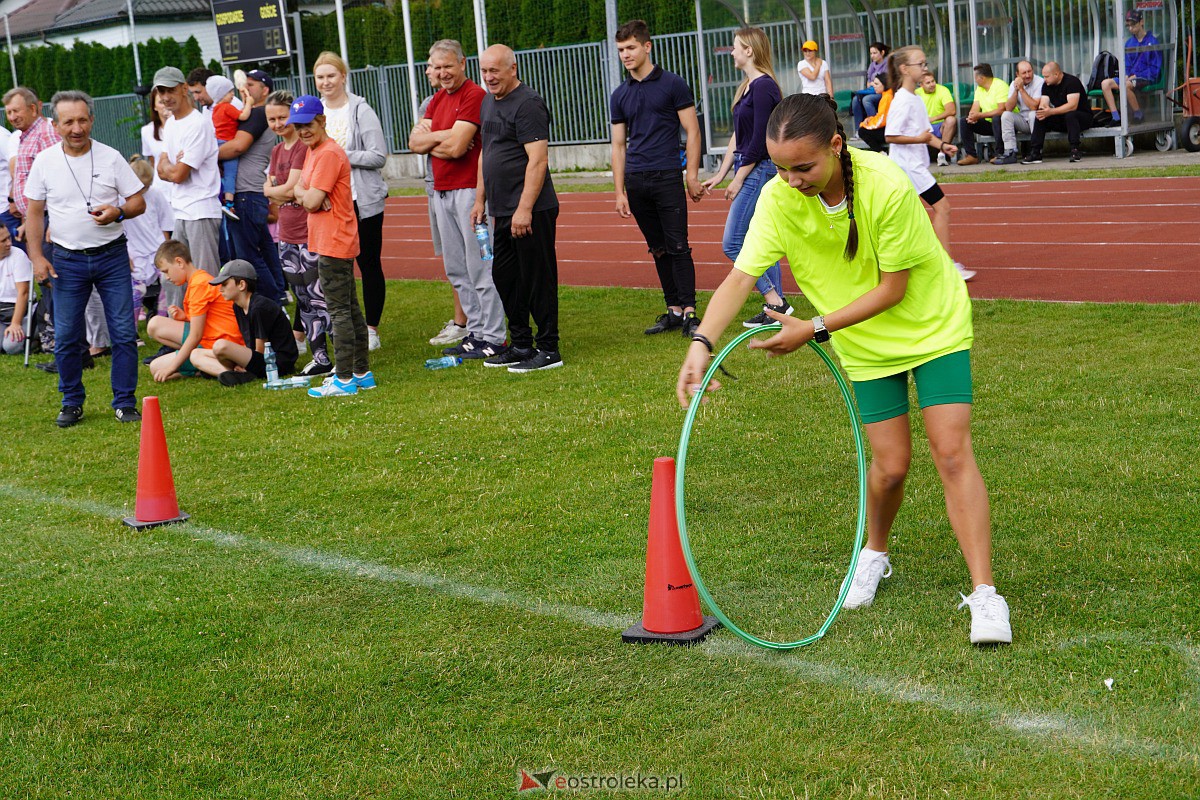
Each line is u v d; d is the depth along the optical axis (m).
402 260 15.68
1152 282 9.51
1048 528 4.52
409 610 4.27
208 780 3.23
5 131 9.90
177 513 5.53
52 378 9.20
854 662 3.61
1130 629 3.68
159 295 10.59
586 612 4.15
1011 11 20.05
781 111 3.44
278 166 8.50
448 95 8.32
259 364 8.52
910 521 4.75
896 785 2.94
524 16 27.81
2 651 4.14
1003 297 9.42
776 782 3.01
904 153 9.11
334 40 32.41
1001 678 3.43
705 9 21.31
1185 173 15.66
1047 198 14.86
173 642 4.12
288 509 5.54
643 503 5.22
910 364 3.72
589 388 7.44
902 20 20.67
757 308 9.63
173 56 36.81
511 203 7.89
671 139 8.67
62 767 3.35
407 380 8.15
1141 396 6.19
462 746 3.30
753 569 4.41
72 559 5.05
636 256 13.77
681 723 3.35
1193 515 4.53
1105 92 18.23
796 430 6.14
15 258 9.86
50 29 40.81
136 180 7.48
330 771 3.23
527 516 5.19
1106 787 2.87
